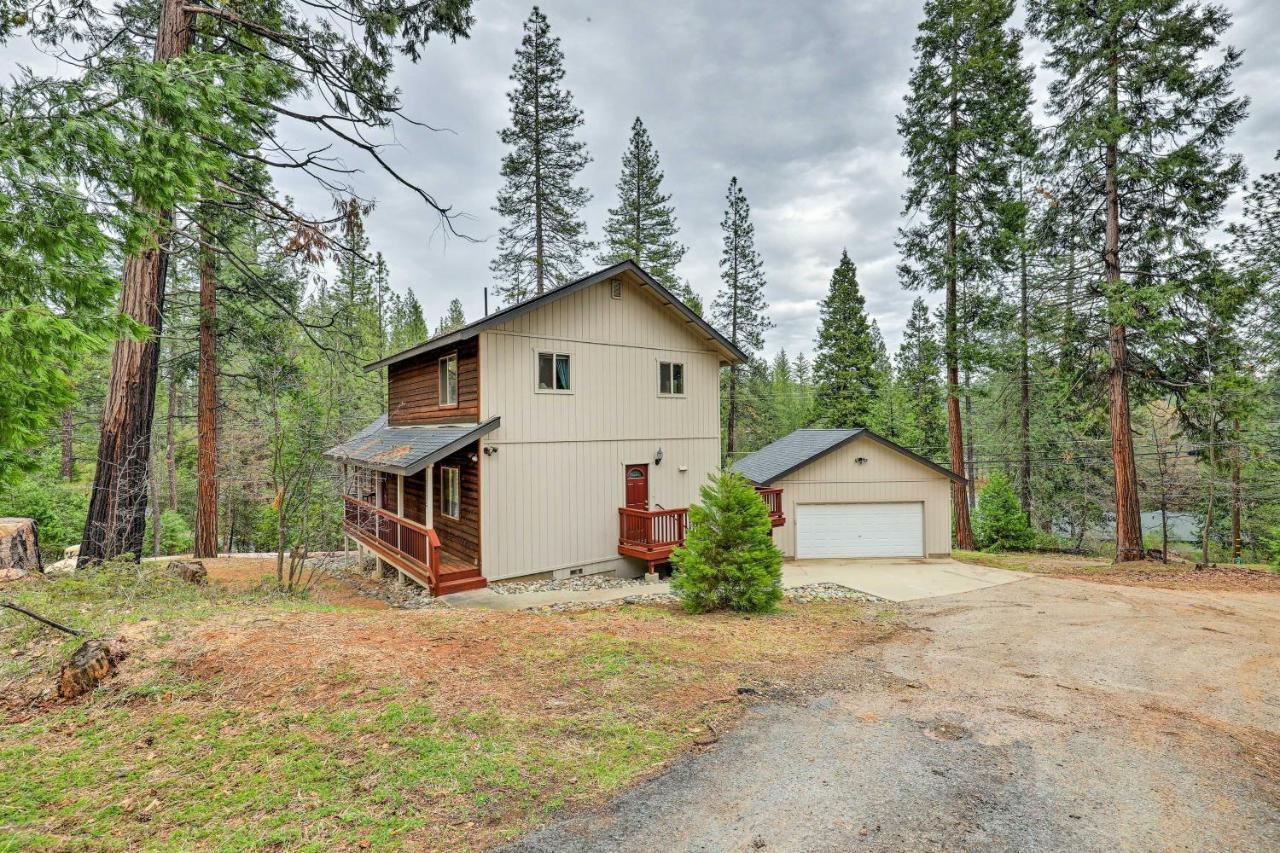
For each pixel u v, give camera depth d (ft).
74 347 13.28
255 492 61.46
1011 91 57.72
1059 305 50.11
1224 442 48.49
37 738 13.75
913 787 13.00
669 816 11.71
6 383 13.50
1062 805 12.37
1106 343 49.47
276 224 32.14
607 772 13.33
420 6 30.76
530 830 11.11
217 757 13.09
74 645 17.71
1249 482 62.59
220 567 47.55
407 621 23.11
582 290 42.16
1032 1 47.44
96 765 12.67
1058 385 56.49
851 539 51.34
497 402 37.93
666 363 47.50
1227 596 36.17
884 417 102.22
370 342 87.97
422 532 36.70
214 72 18.34
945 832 11.34
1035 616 30.99
